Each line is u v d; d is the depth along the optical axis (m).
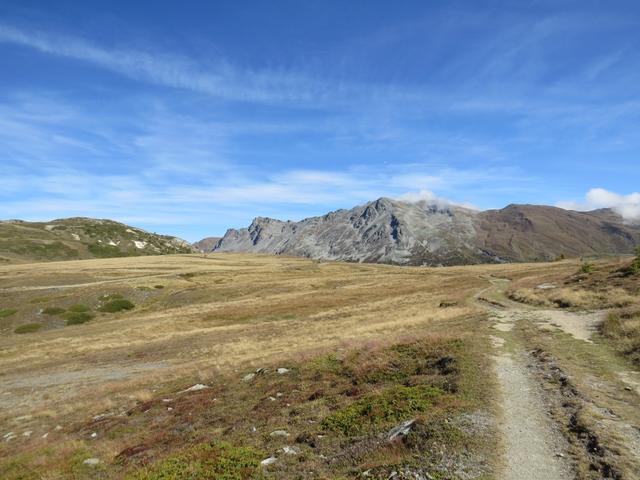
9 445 23.97
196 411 23.17
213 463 14.05
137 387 32.91
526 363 22.33
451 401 16.48
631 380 18.97
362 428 15.82
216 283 104.25
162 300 87.81
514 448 12.57
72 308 79.06
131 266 140.25
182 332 59.53
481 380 18.97
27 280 101.44
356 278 110.75
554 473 11.07
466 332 30.94
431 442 12.98
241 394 24.88
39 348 55.50
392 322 45.12
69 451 19.69
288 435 16.80
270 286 97.69
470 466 11.47
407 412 16.17
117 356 48.09
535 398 16.94
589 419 14.13
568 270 79.44
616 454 11.77
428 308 55.16
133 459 17.27
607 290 44.00
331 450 14.55
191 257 196.25
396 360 24.66
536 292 54.09
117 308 81.56
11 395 36.50
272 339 47.34
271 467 13.45
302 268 144.62
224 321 65.31
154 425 22.00
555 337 28.84
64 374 42.47
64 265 140.50
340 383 23.30
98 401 30.02
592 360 22.55
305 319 60.22
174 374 35.09
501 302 52.41
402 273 124.62
